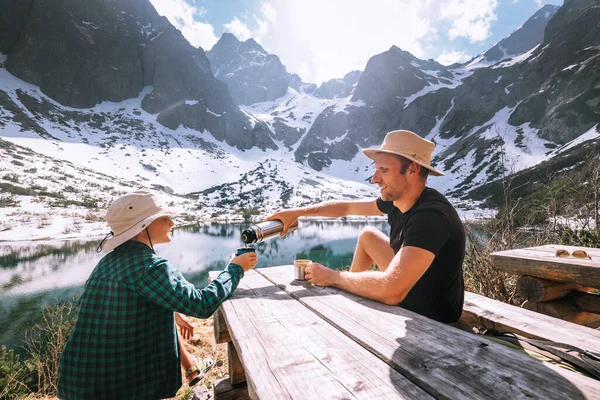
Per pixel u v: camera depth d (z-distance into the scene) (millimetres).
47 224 43500
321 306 1665
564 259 2531
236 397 2279
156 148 136875
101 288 1538
